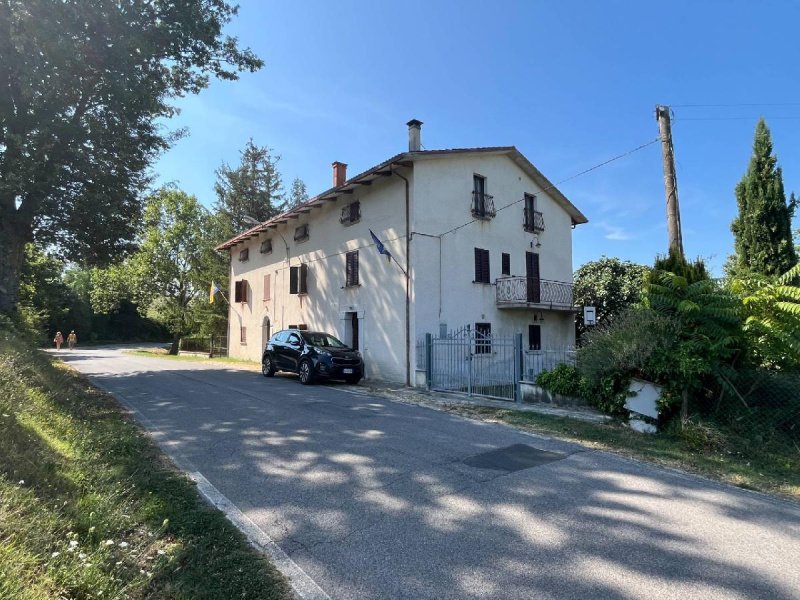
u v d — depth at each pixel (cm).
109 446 585
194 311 3366
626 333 789
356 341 1877
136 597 288
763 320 716
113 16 1256
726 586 317
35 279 2648
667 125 982
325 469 564
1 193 1288
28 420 561
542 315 1959
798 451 637
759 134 1266
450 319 1622
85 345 5491
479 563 346
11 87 1345
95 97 1466
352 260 1848
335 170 2175
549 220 2106
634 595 305
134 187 1702
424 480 529
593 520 426
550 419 864
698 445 671
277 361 1597
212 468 565
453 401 1127
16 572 253
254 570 328
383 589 311
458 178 1716
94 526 353
